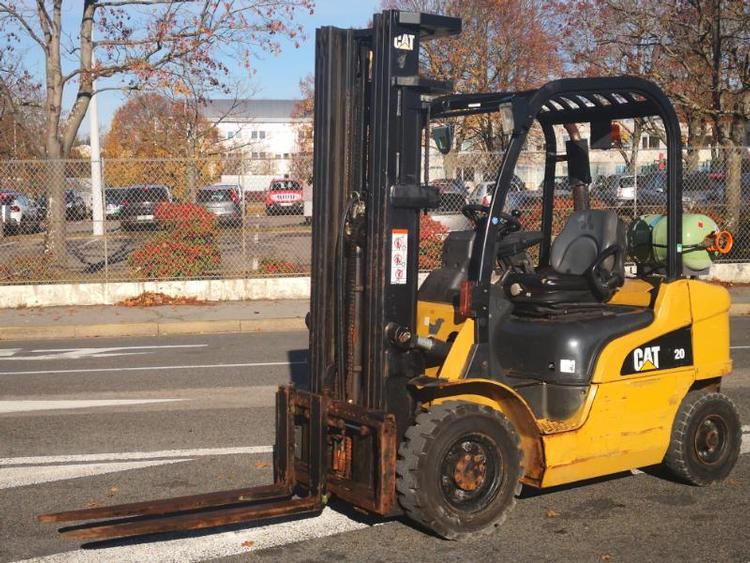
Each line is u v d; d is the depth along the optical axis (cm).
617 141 624
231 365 1123
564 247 625
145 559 501
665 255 625
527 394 562
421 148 523
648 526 546
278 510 513
